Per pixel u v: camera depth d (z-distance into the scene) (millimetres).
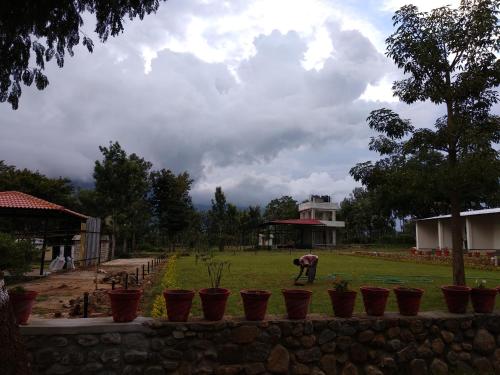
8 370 2951
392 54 7891
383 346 4797
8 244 13445
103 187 28688
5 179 33562
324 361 4590
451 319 5066
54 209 15852
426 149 7629
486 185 7277
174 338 4309
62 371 4078
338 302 4820
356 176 8328
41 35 6289
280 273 15773
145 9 6355
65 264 18375
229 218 46312
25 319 4238
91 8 6223
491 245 28938
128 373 4172
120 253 30594
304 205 55125
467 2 7367
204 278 13828
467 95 7621
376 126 8031
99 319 4453
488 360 5086
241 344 4426
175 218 40094
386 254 28375
